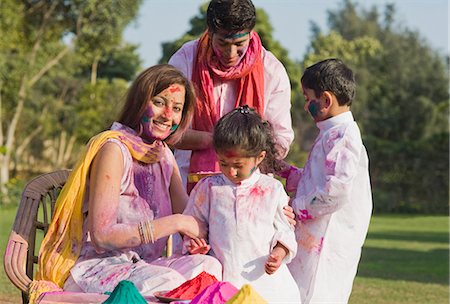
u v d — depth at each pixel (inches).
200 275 144.5
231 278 155.0
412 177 1385.3
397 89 1731.1
